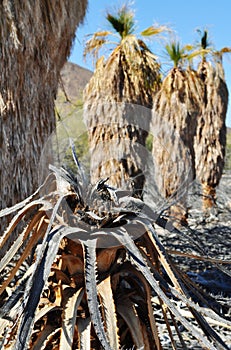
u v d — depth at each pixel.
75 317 1.24
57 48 3.80
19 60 3.36
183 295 1.27
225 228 6.02
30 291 1.14
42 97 3.71
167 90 8.52
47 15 3.55
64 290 1.35
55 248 1.21
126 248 1.26
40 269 1.17
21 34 3.31
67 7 3.77
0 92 3.28
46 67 3.65
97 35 7.32
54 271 1.37
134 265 1.38
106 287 1.28
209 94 9.83
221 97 9.84
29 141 3.48
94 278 1.18
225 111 9.91
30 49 3.41
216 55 9.91
